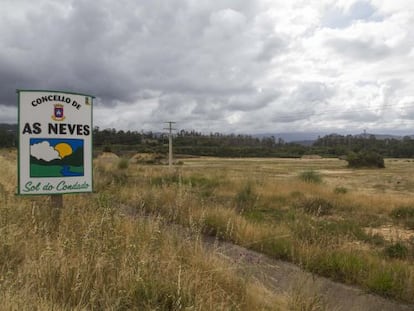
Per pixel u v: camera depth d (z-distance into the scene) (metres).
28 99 6.13
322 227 9.27
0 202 6.50
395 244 8.03
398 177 46.97
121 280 3.80
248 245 7.27
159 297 3.73
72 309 3.36
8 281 3.46
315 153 149.38
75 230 5.37
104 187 12.86
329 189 22.06
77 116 6.52
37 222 5.57
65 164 6.41
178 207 8.41
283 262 6.49
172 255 4.71
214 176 26.33
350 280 5.83
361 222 11.77
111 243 4.58
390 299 5.28
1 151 68.81
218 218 8.39
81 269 3.82
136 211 8.51
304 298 4.52
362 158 77.19
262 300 4.41
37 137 6.20
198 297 3.75
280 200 16.11
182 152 131.50
